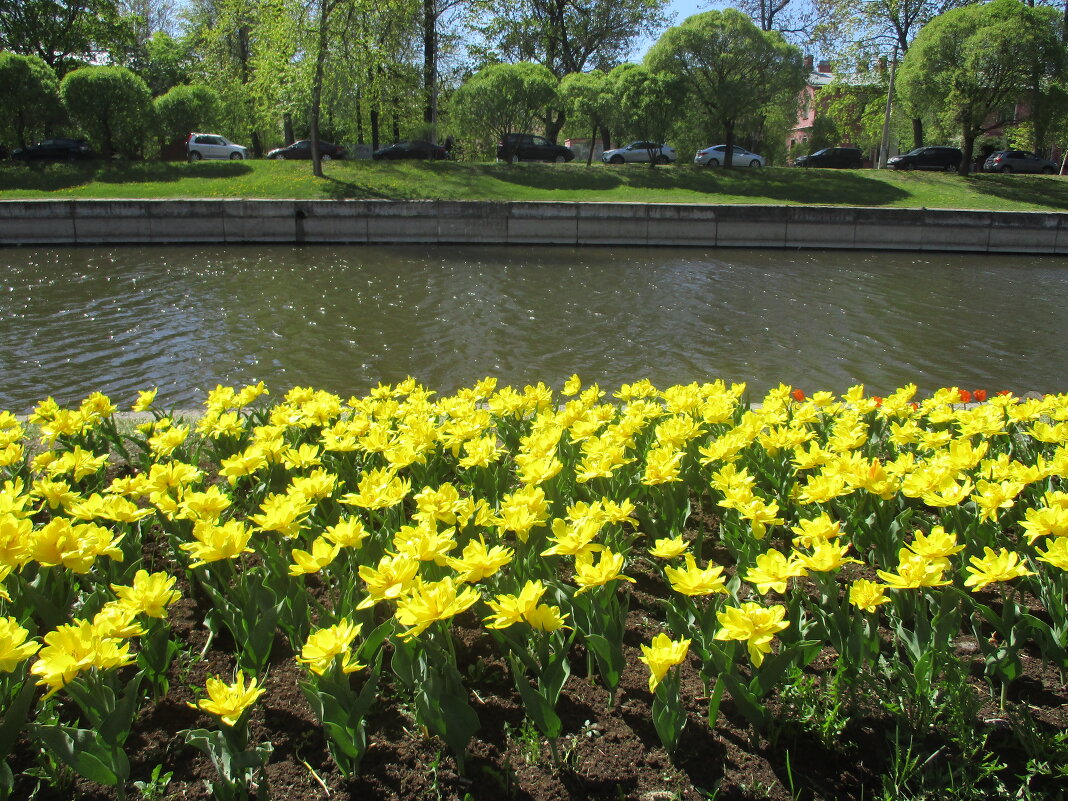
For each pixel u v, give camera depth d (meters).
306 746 2.58
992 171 37.34
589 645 2.69
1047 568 3.13
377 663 2.56
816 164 43.06
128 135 31.70
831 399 5.05
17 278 18.02
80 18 39.28
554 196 28.95
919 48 32.22
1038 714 2.69
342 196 27.16
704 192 30.39
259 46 29.70
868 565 3.75
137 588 2.60
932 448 4.25
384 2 28.62
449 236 25.97
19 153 32.06
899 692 2.70
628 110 32.34
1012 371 11.13
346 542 2.89
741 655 2.68
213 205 24.84
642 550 3.89
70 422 4.45
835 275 20.39
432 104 36.75
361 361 11.25
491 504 3.99
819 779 2.44
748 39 32.56
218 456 4.66
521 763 2.50
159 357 11.27
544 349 12.06
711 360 11.54
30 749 2.55
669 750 2.50
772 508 3.16
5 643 2.19
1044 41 30.11
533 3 41.56
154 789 2.36
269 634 2.79
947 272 21.28
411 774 2.46
